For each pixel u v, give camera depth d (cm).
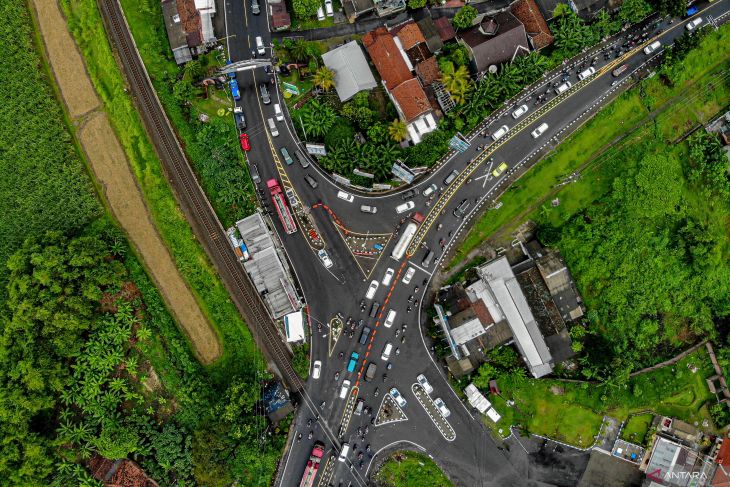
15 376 7188
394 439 7994
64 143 8094
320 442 7919
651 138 8288
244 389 7400
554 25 8194
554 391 8000
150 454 7462
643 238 8075
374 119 8031
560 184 8200
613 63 8350
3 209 8031
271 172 8100
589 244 8081
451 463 7975
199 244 7994
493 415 7931
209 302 7931
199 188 8012
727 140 8275
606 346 8006
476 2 8369
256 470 7700
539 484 7944
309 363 7969
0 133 8075
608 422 7969
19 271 7469
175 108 8062
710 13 8456
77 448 7381
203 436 7194
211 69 8150
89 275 7450
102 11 8188
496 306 7781
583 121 8288
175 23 8012
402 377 8044
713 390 8019
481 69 8062
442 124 8075
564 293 7912
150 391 7600
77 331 7412
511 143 8244
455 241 8175
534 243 8094
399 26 8094
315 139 8088
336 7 8250
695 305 8156
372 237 8138
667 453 7669
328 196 8119
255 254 7706
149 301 7788
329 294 8069
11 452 7075
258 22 8188
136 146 8106
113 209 8081
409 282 8094
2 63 8138
